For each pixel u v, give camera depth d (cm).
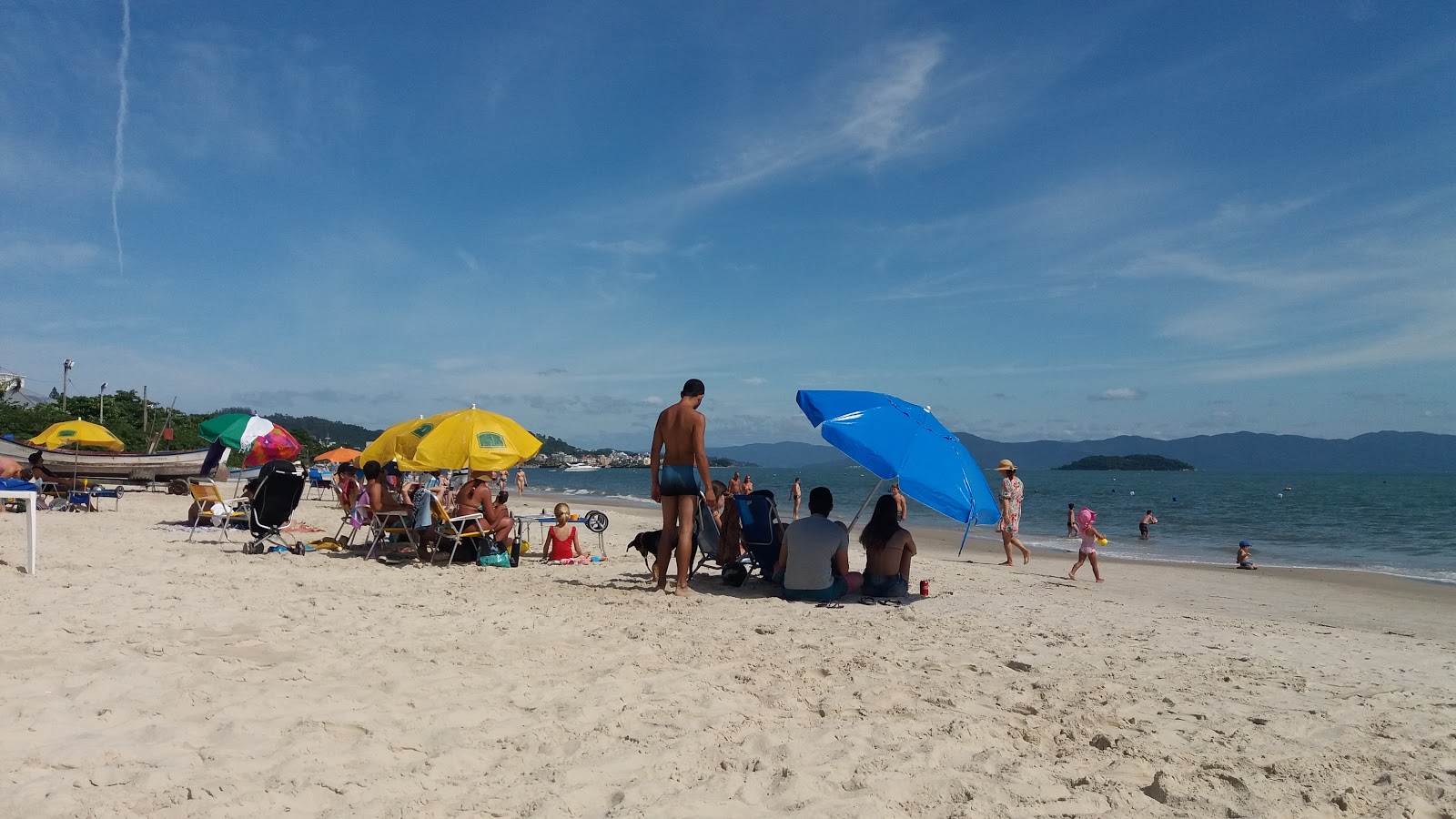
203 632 528
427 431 1003
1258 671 538
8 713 345
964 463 787
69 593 651
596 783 306
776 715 401
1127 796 310
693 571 911
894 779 317
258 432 1411
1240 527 2673
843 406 804
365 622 583
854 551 1472
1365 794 315
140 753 305
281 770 299
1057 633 643
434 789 295
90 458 2398
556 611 661
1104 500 4866
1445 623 950
